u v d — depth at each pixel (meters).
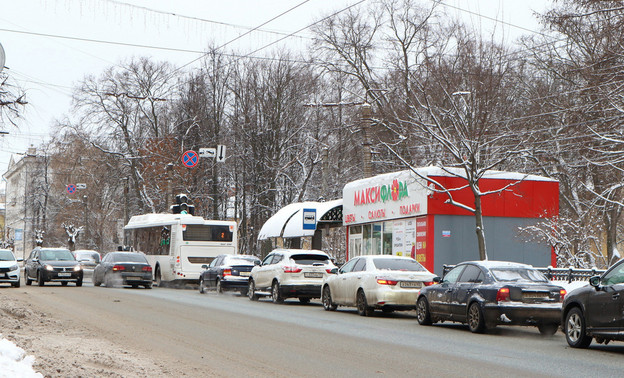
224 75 56.78
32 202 87.44
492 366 11.69
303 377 10.40
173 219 40.25
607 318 13.66
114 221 76.44
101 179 71.81
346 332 16.61
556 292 16.58
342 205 36.69
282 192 56.91
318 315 21.61
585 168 31.33
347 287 22.69
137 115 59.62
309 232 37.78
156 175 57.16
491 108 28.70
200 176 58.53
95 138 59.41
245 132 56.09
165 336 15.20
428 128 28.16
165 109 59.62
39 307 21.95
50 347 12.45
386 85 46.66
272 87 54.94
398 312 24.11
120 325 17.27
